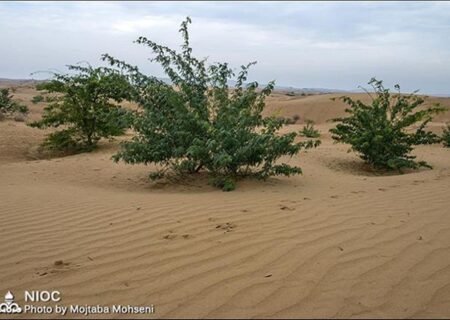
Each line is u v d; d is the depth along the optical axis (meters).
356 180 8.09
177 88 7.94
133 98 7.67
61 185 7.79
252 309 2.93
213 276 3.46
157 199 6.14
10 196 6.55
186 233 4.53
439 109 10.24
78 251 4.15
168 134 7.57
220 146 7.18
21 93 49.59
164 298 3.14
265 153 7.29
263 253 3.91
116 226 4.85
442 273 3.49
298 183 7.58
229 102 7.82
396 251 3.94
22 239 4.52
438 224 4.73
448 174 8.58
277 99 50.31
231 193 6.61
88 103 13.08
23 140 14.50
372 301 3.04
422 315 2.87
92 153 12.81
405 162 9.83
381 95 10.74
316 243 4.14
